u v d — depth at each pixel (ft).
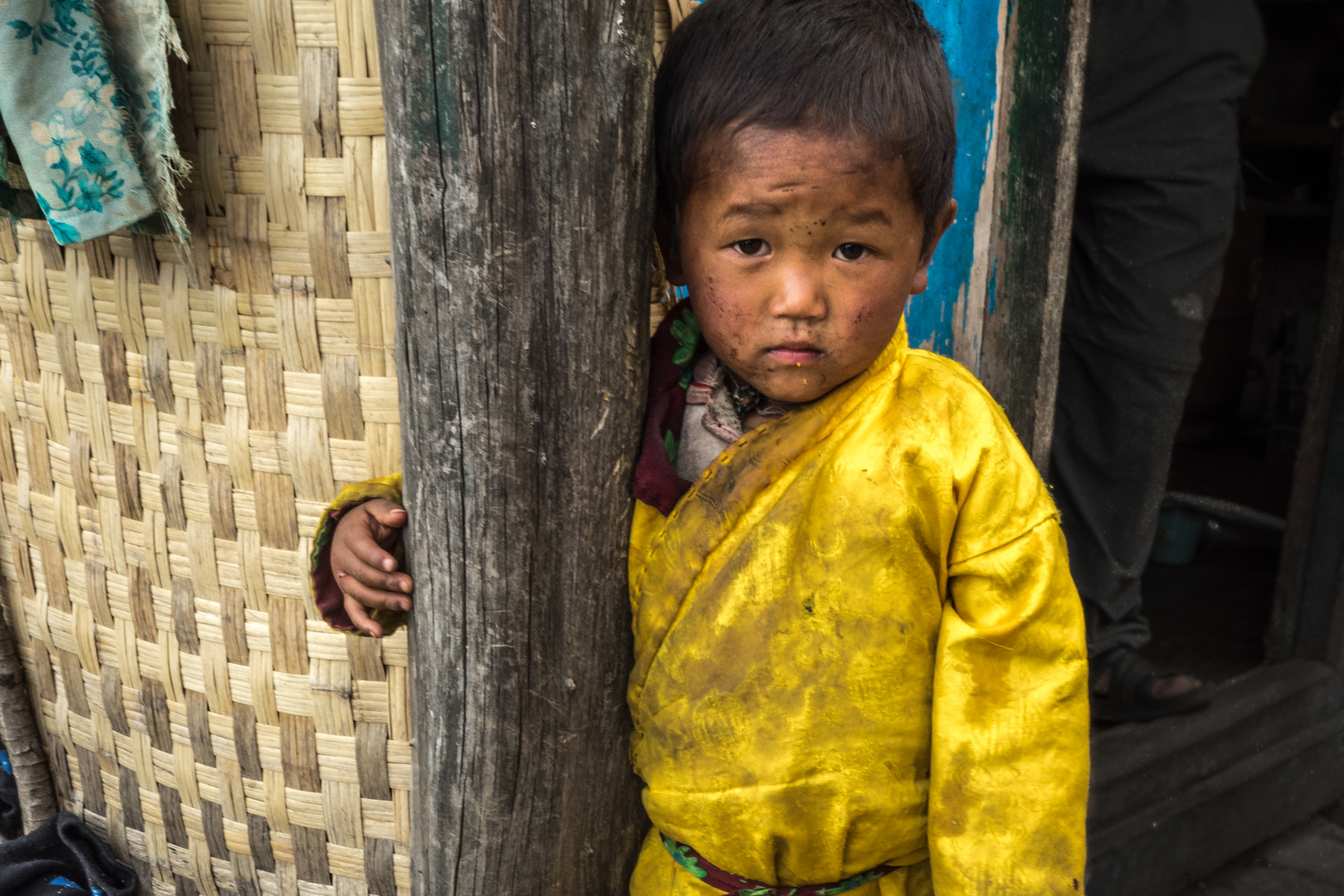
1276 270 14.11
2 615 4.58
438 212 2.57
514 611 2.87
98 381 3.87
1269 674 7.18
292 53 3.17
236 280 3.45
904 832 2.79
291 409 3.54
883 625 2.64
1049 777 2.60
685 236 2.64
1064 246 4.99
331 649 3.76
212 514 3.77
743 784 2.74
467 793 3.06
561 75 2.50
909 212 2.50
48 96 2.96
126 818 4.45
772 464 2.69
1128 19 6.28
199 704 4.03
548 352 2.69
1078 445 6.92
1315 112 13.65
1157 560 10.22
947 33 4.47
